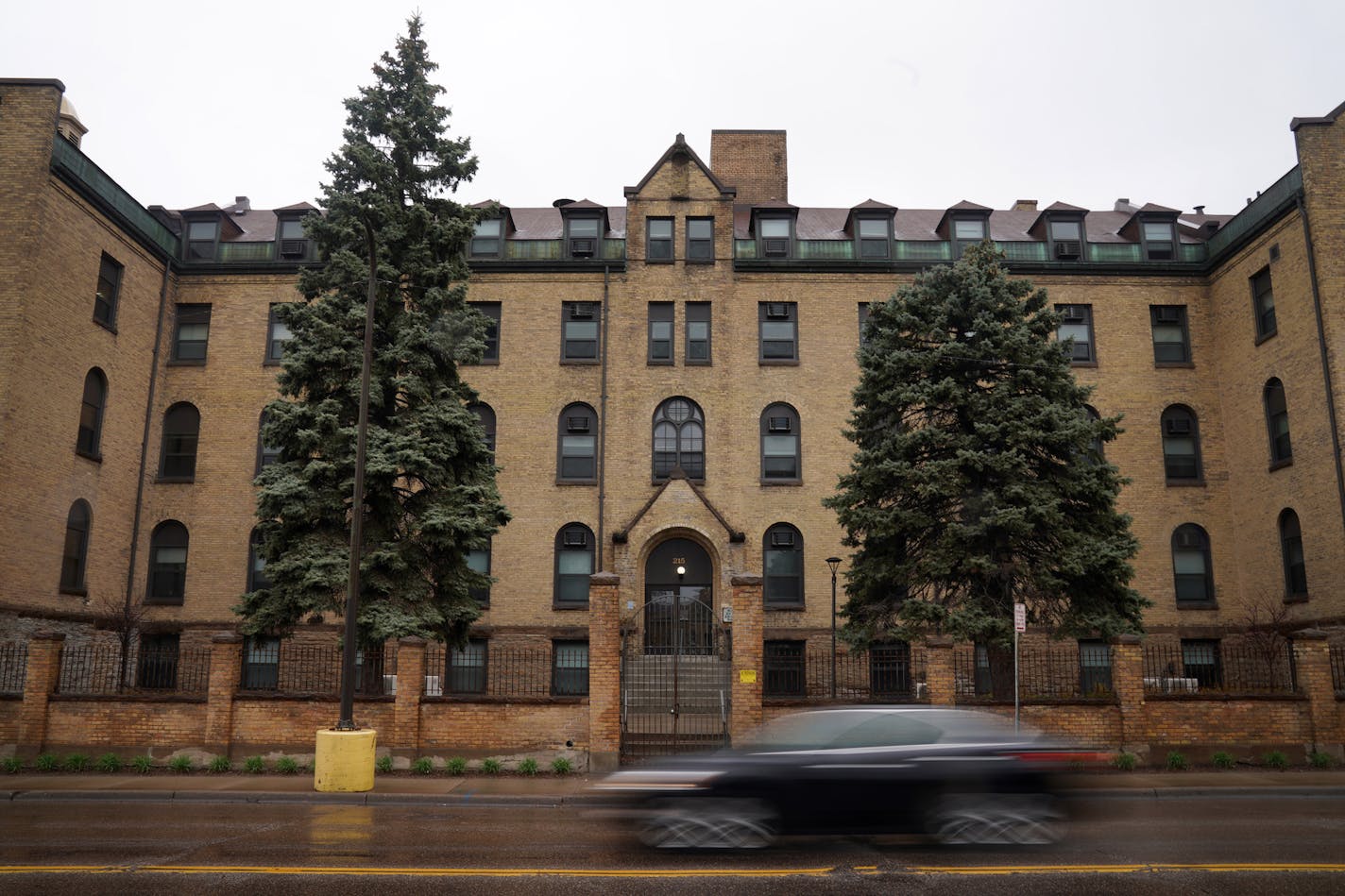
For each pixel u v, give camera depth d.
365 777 15.82
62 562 26.64
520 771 17.78
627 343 32.81
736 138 40.44
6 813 13.91
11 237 25.08
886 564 22.45
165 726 18.70
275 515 21.64
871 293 33.16
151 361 31.45
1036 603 22.92
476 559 31.53
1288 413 28.70
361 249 22.91
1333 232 27.31
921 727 10.76
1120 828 12.17
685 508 30.30
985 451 22.08
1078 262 33.12
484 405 32.41
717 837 10.35
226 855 10.40
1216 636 31.03
